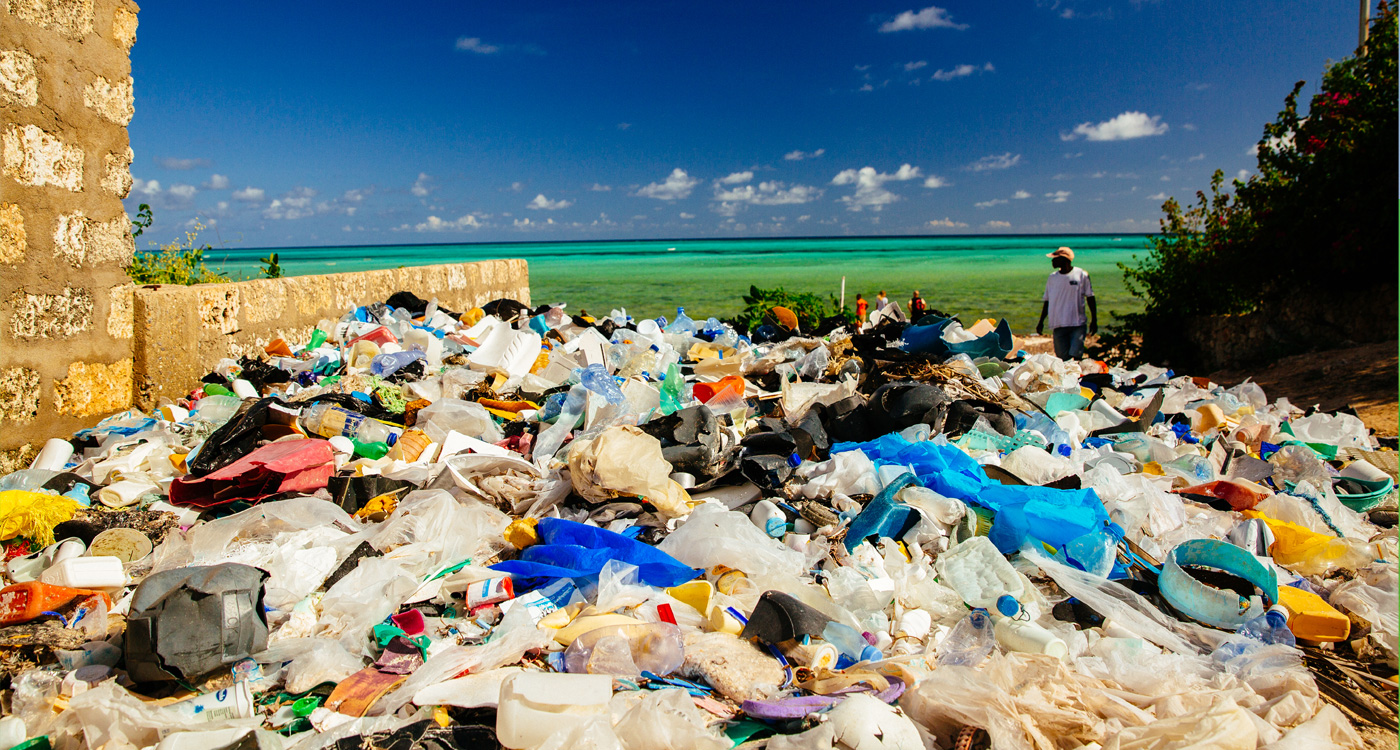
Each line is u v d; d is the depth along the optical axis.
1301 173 10.56
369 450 3.86
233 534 2.87
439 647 2.40
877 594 2.75
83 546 2.92
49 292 4.04
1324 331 10.39
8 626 2.40
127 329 4.52
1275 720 2.18
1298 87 10.94
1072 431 4.56
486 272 9.34
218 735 1.89
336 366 5.38
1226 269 11.48
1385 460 4.61
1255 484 3.79
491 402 4.52
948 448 3.71
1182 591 2.79
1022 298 32.00
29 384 3.96
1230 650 2.51
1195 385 6.41
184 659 2.08
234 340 5.35
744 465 3.63
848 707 1.99
